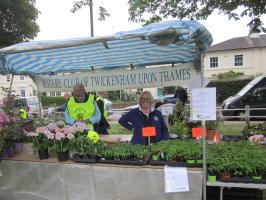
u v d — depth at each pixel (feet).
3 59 16.92
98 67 20.35
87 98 15.64
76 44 11.39
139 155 10.61
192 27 9.87
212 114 9.06
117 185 10.47
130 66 19.80
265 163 9.34
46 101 87.76
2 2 39.45
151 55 16.88
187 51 15.83
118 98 91.61
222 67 98.99
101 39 11.00
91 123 15.47
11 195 12.27
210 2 30.63
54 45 11.71
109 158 10.94
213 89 9.03
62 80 21.36
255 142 12.48
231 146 11.15
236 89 76.02
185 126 17.35
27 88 117.80
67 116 15.64
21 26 42.11
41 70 20.68
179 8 32.68
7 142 12.46
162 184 9.96
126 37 10.59
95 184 10.76
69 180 11.15
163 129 13.85
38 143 11.76
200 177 9.55
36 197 11.82
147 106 13.74
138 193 10.25
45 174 11.54
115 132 32.96
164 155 10.41
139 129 13.61
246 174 9.29
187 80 18.04
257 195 10.96
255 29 30.58
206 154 9.95
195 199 9.68
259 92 40.34
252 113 40.22
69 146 11.40
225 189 11.13
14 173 12.11
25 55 16.52
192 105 9.26
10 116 13.28
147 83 19.13
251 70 95.86
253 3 28.27
